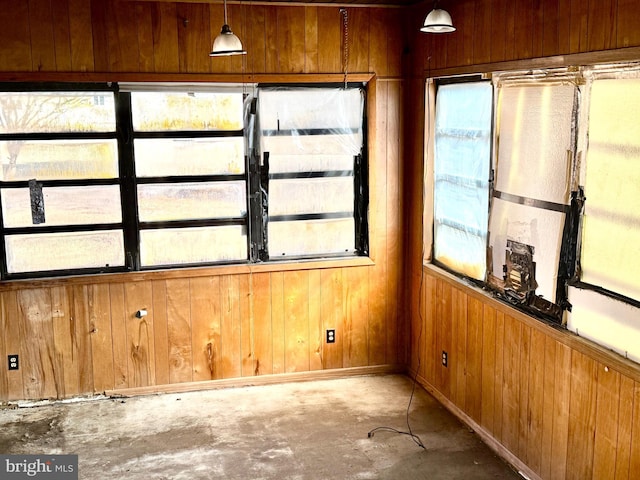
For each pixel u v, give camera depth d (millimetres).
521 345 3949
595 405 3326
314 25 5031
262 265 5211
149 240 5055
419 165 5129
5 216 4805
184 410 4902
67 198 4883
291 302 5309
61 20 4648
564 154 3504
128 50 4770
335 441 4430
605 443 3264
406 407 4938
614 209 3164
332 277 5352
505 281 4121
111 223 4977
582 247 3406
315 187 5297
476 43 4258
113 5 4707
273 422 4711
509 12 3885
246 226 5207
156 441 4449
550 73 3588
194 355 5207
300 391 5230
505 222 4086
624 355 3141
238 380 5305
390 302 5496
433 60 4832
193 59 4875
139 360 5125
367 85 5258
